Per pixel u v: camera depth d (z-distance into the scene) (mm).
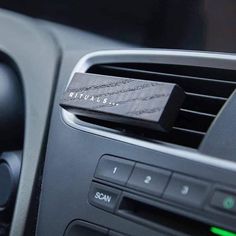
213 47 785
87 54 774
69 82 749
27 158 751
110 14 892
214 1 769
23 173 748
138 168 626
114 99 660
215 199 552
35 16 937
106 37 915
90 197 662
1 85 816
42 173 735
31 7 936
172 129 641
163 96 618
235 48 765
